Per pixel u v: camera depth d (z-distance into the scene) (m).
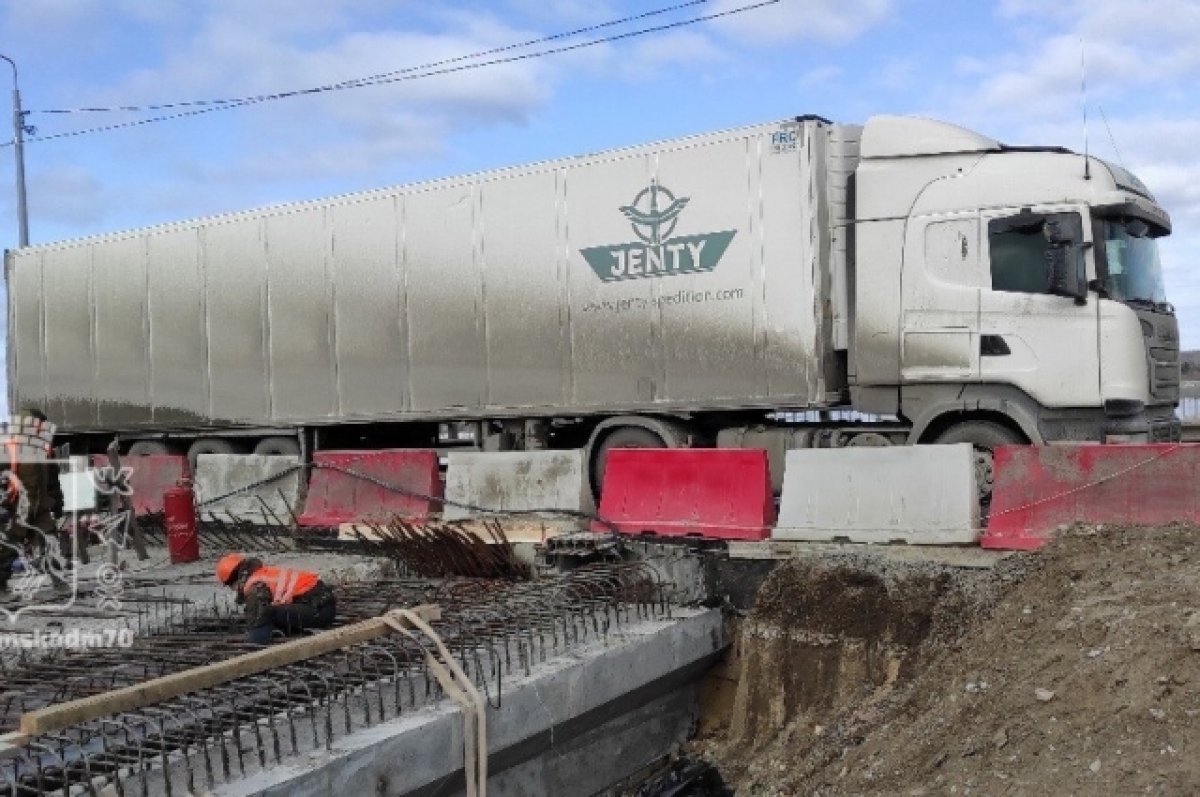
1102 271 9.34
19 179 21.19
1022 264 9.56
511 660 6.80
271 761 5.19
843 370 10.48
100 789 4.89
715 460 9.22
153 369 15.43
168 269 15.17
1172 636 5.52
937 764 5.81
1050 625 6.32
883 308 10.17
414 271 12.75
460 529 9.57
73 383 16.45
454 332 12.46
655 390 11.12
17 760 4.95
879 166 10.27
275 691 5.78
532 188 11.86
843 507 8.43
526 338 11.94
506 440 12.42
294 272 13.81
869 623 7.82
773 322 10.42
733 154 10.61
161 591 9.07
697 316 10.84
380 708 5.82
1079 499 7.60
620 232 11.27
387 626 6.40
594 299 11.47
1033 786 5.14
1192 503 7.24
